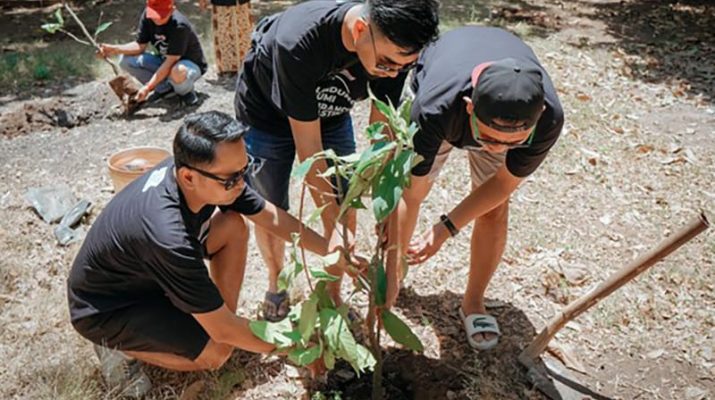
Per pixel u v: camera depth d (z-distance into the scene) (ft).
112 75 20.89
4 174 14.73
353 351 7.52
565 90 19.51
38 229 12.66
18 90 19.63
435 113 7.66
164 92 18.85
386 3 6.56
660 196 14.26
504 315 10.73
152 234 7.40
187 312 7.88
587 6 30.68
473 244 10.03
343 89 8.73
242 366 9.57
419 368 9.73
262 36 8.80
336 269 8.73
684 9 30.30
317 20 7.73
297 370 9.57
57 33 27.09
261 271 11.73
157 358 8.80
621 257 12.30
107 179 14.64
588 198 14.17
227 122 7.20
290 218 8.98
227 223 8.74
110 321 8.32
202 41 24.54
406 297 11.15
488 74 6.85
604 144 16.34
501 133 6.86
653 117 18.11
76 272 8.36
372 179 6.89
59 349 9.65
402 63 6.96
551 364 9.79
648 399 9.28
